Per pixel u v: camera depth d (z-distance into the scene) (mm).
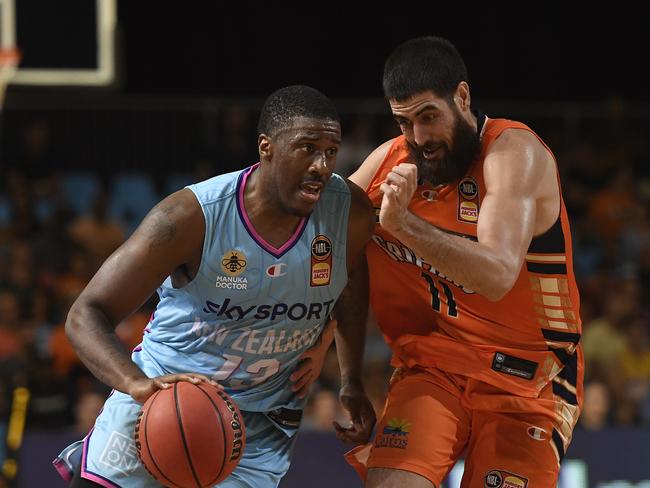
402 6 27797
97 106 23094
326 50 27750
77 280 19016
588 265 21969
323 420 15305
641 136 24188
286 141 7238
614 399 17562
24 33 16750
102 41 16938
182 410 7012
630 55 28031
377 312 8828
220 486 7965
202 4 27250
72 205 21828
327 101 7336
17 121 22828
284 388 8211
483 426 8352
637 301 19750
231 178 7582
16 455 13680
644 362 18203
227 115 22891
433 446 8164
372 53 27828
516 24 28000
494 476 8211
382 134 23484
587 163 23656
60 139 23000
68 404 15891
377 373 16234
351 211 7859
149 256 7379
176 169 23250
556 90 28094
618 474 14438
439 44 7797
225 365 7859
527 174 7734
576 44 28031
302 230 7633
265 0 27484
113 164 23141
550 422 8305
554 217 8023
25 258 18812
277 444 8336
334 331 8664
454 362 8398
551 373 8406
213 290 7574
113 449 7773
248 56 27531
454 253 7320
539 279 8164
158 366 7969
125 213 22094
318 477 14242
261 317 7695
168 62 27266
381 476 8102
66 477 8078
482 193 7969
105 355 7227
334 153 7359
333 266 7797
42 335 17547
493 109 24266
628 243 22016
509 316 8266
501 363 8336
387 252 8422
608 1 27922
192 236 7457
